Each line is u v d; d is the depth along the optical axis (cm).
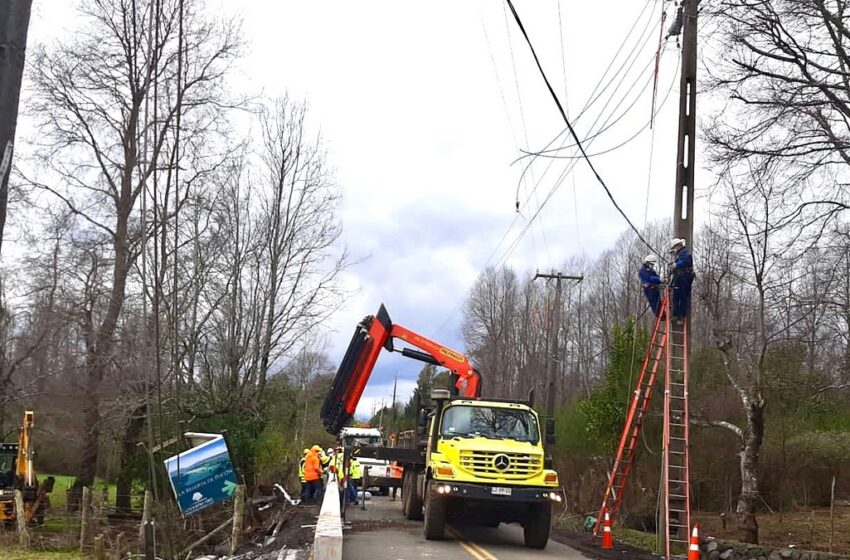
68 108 2730
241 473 2600
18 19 336
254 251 2756
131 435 2405
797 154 1467
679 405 1609
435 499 1502
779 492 2272
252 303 2753
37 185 2662
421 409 1906
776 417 2245
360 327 1903
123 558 1786
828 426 2358
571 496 2453
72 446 3044
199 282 2241
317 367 4494
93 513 2158
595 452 2459
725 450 2241
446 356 1916
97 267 2580
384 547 1426
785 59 1459
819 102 1406
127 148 2617
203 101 2453
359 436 3419
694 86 1608
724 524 1900
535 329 5062
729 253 1719
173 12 1092
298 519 1914
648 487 2130
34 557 1956
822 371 2061
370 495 2875
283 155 2888
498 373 5397
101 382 2384
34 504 2423
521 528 1894
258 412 2745
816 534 1802
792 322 1641
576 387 5216
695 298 2411
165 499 874
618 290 5403
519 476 1480
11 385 2423
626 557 1452
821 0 1363
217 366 2686
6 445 2686
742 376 1766
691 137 1605
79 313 2492
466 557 1332
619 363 2214
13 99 332
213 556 1638
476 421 1602
